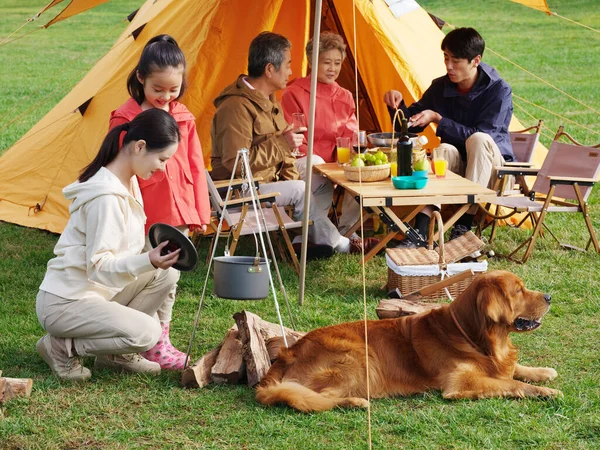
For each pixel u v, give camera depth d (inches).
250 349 166.4
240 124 245.9
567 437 144.6
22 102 582.2
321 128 280.8
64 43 868.0
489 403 155.6
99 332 163.0
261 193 248.4
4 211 297.9
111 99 289.6
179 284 232.5
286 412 154.7
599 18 967.0
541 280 234.7
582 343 190.5
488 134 273.4
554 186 250.4
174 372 175.8
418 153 239.1
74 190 160.2
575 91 621.0
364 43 305.7
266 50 247.0
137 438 147.6
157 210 181.3
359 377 159.3
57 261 164.7
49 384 166.4
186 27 289.6
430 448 141.9
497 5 1080.2
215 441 145.6
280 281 186.4
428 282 217.0
